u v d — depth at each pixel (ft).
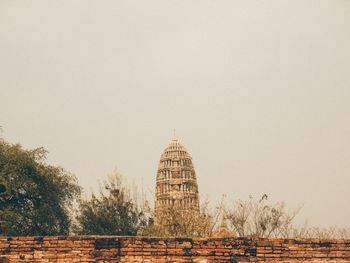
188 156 273.33
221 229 85.92
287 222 81.92
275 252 40.60
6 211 98.48
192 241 40.29
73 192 112.78
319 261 40.65
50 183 108.17
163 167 269.03
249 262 40.24
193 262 39.91
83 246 39.58
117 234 99.30
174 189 258.78
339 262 40.70
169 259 39.81
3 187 101.24
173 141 278.46
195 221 92.63
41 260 39.19
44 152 111.45
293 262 40.47
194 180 266.36
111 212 100.68
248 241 40.68
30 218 104.88
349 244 41.11
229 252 40.32
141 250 39.78
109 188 102.63
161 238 40.14
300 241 40.96
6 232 44.98
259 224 82.48
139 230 99.19
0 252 39.09
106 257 39.47
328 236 81.05
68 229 109.40
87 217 101.55
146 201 101.81
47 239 39.60
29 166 106.83
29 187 105.29
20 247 39.29
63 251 39.42
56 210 109.29
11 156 106.11
